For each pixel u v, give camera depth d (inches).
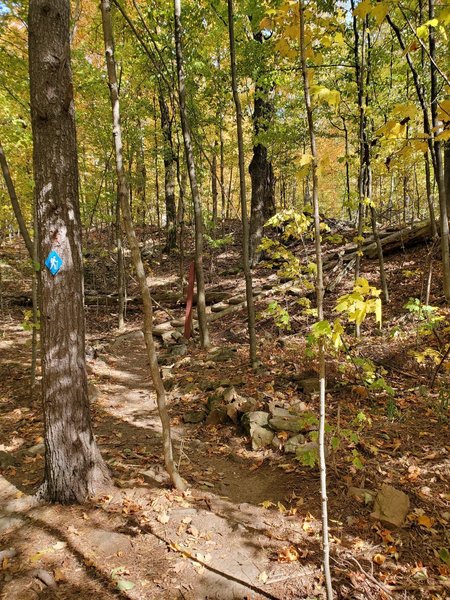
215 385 216.4
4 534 114.1
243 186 222.2
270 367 231.8
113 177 371.9
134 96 381.4
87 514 121.0
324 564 79.8
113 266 571.5
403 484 124.6
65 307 124.0
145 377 259.6
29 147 273.4
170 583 95.7
